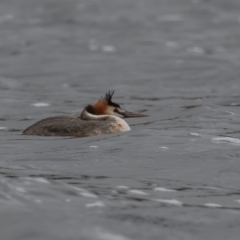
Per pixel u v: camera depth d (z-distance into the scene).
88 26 53.78
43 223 8.50
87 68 38.50
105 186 10.95
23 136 17.97
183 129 18.17
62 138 17.34
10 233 8.23
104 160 13.73
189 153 14.30
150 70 37.47
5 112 24.45
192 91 30.17
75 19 56.38
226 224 8.82
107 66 39.00
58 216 8.77
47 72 37.41
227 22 54.56
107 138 16.86
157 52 43.31
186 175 12.25
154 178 11.95
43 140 17.11
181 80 34.06
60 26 53.75
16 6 63.12
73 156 14.23
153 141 16.03
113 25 53.94
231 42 47.25
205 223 8.84
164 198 10.20
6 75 36.56
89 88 31.88
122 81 34.06
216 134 17.16
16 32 51.25
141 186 11.12
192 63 39.38
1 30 52.12
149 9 60.59
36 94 29.97
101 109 19.02
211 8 59.78
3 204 9.15
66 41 47.84
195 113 21.73
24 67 39.03
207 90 30.34
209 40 48.06
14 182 10.35
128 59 41.06
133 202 9.78
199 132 17.52
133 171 12.58
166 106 24.56
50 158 14.05
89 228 8.39
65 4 63.88
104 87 32.19
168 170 12.68
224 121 19.66
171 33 50.69
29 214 8.81
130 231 8.39
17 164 13.27
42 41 47.94
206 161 13.45
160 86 32.19
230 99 26.08
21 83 33.94
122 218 8.84
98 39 48.59
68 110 24.95
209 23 54.31
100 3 64.12
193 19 55.91
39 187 10.22
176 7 61.09
